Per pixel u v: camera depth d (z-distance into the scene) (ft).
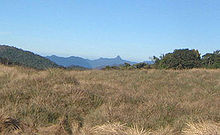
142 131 16.05
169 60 85.76
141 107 21.90
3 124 14.75
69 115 18.40
